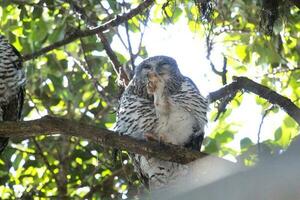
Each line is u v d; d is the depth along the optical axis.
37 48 13.35
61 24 12.62
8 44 10.82
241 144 12.20
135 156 9.06
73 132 6.74
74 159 12.43
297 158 2.62
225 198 2.57
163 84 8.55
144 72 8.70
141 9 9.44
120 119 8.86
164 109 8.55
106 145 6.90
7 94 10.83
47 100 13.14
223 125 13.50
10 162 12.41
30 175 12.76
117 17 9.48
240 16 11.89
